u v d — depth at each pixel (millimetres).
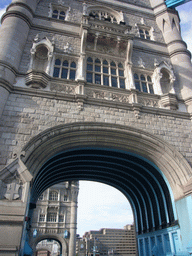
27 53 13250
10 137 9969
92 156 14414
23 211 8078
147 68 15414
